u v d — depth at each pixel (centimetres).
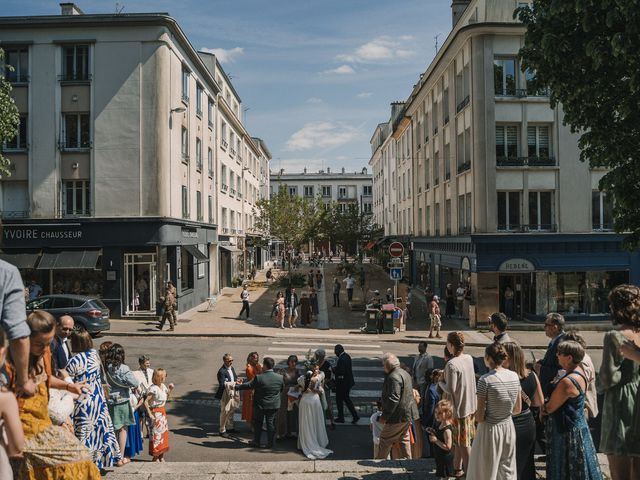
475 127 2520
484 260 2470
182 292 2844
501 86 2538
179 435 1081
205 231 3425
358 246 6856
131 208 2552
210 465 695
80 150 2561
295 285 4147
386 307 2292
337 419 1202
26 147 2562
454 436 645
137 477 645
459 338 667
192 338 2145
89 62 2572
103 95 2558
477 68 2514
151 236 2523
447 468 639
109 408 738
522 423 559
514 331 2370
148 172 2555
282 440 1070
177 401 1315
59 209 2553
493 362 535
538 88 1360
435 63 3250
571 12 1209
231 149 4612
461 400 646
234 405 1091
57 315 1958
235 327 2373
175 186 2755
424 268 3925
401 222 5203
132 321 2442
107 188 2555
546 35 1205
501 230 2522
